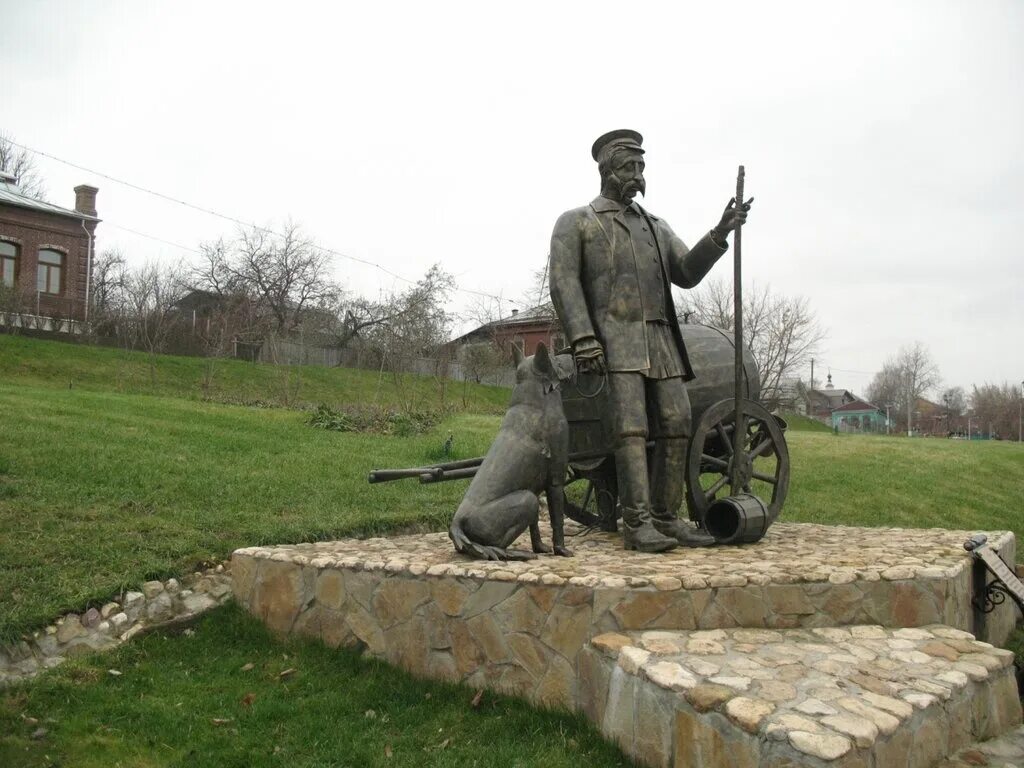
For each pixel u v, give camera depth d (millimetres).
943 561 5641
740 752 3459
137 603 6059
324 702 4992
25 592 5793
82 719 4715
